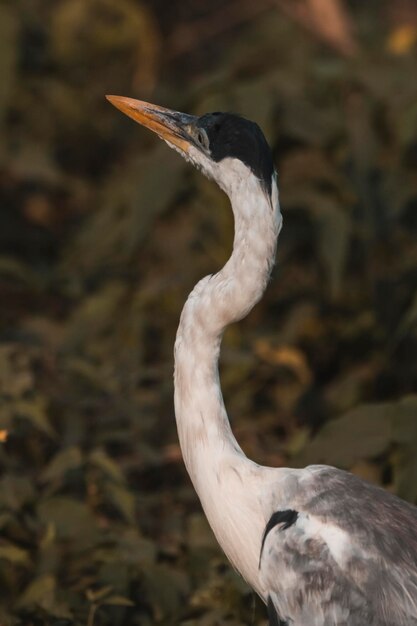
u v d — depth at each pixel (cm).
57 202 1383
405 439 796
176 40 1545
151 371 991
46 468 862
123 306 1147
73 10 1441
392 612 616
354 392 1019
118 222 1214
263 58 1373
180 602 775
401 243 1084
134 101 716
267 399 1040
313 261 1110
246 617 760
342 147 1110
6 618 741
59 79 1447
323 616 623
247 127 673
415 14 1498
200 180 1086
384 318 1045
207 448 675
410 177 1102
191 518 847
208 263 1131
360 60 1177
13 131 1398
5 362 888
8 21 1288
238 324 1085
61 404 934
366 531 632
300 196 1055
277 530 642
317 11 1316
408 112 1066
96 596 736
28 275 1188
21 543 799
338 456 815
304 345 1084
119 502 825
